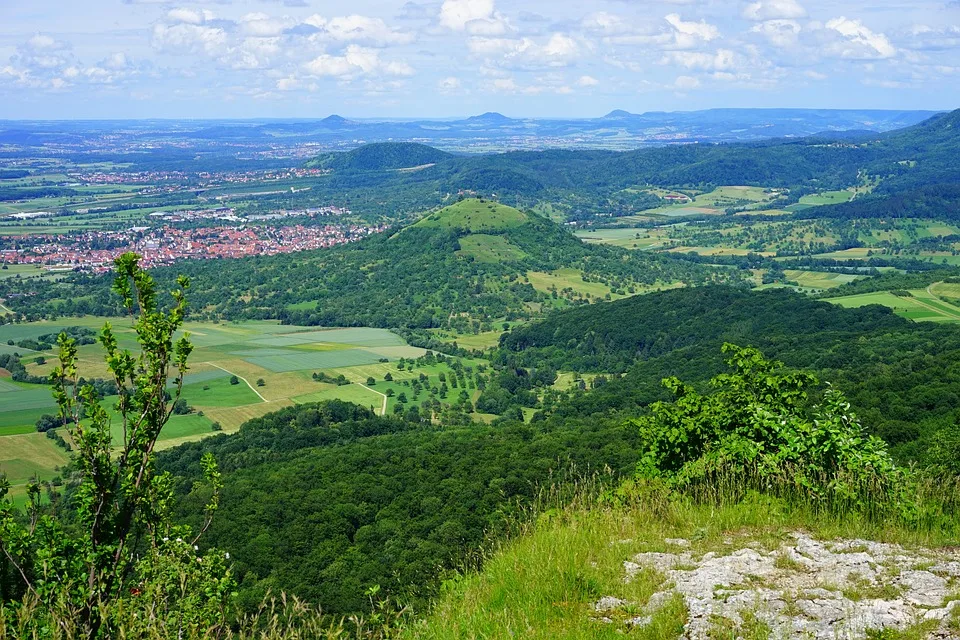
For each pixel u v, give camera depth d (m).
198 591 7.25
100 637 6.62
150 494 7.45
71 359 7.30
